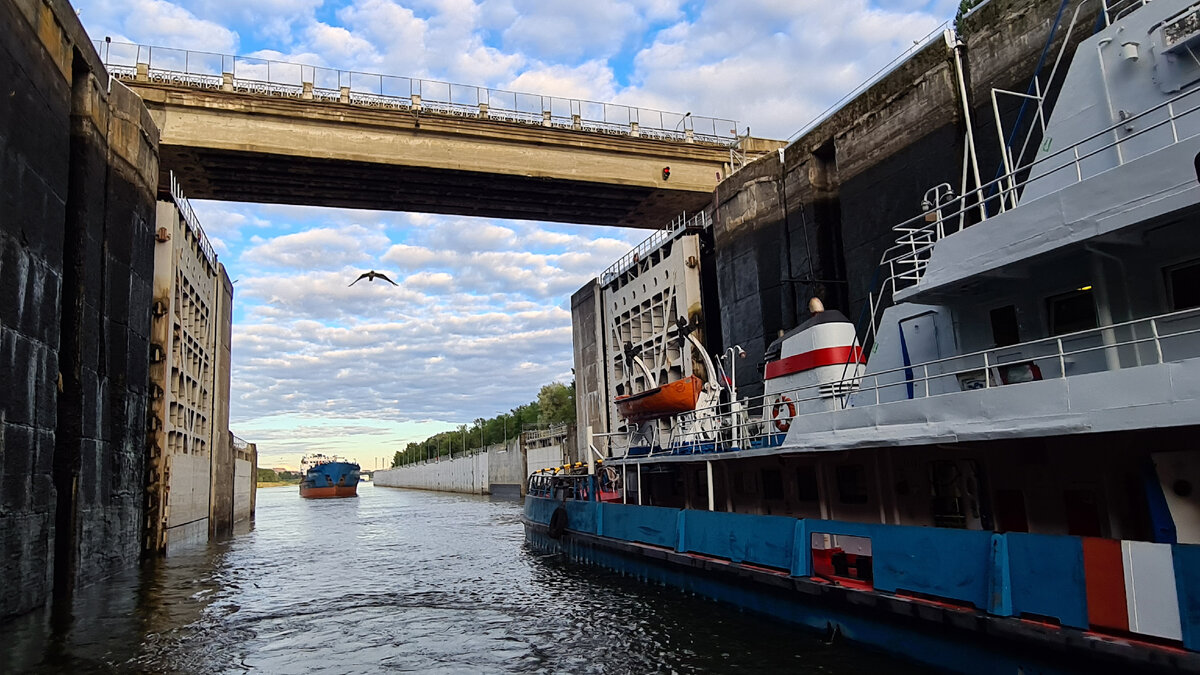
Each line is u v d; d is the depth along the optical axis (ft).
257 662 42.34
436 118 116.57
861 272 82.74
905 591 35.40
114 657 43.42
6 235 48.57
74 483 61.77
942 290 36.73
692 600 53.36
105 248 69.67
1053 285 33.53
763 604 45.47
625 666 38.78
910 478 40.09
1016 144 64.90
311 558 92.32
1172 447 27.81
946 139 71.82
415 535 124.88
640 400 78.84
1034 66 63.72
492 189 129.39
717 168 135.13
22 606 51.98
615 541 68.69
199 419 108.99
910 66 76.38
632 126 130.93
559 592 61.93
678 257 119.55
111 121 72.38
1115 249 30.04
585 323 166.81
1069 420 28.35
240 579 73.56
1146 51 31.60
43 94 55.06
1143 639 25.58
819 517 47.80
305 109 110.32
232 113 107.65
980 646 31.12
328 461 382.63
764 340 98.89
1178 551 24.70
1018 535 30.25
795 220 95.55
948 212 71.20
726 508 58.75
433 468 435.53
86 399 64.18
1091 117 33.88
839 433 41.16
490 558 88.94
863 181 82.89
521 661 41.06
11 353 49.21
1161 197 26.08
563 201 137.49
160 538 85.71
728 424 71.15
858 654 37.35
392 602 60.75
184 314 99.76
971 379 37.63
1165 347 28.89
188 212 99.55
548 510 93.25
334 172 118.62
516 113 123.24
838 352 50.80
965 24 71.15
